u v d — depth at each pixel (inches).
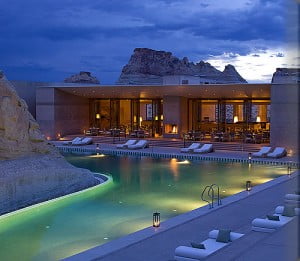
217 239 354.6
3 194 565.6
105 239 436.5
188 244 374.9
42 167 661.9
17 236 449.4
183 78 1366.9
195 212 491.5
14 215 536.7
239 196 575.8
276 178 713.0
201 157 1024.9
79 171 714.8
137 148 1182.9
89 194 654.5
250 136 1202.0
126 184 727.7
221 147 1166.3
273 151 1007.6
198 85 1175.6
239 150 1142.3
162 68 3127.5
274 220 390.6
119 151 1137.4
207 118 1514.5
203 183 732.7
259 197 565.3
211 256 220.2
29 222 504.4
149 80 2901.1
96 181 746.8
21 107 719.7
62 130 1456.7
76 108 1503.4
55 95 1425.9
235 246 234.7
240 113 1492.4
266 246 208.4
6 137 681.0
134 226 481.4
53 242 426.9
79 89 1397.6
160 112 1473.9
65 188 673.0
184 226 432.5
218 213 484.1
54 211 556.7
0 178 567.2
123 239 394.9
